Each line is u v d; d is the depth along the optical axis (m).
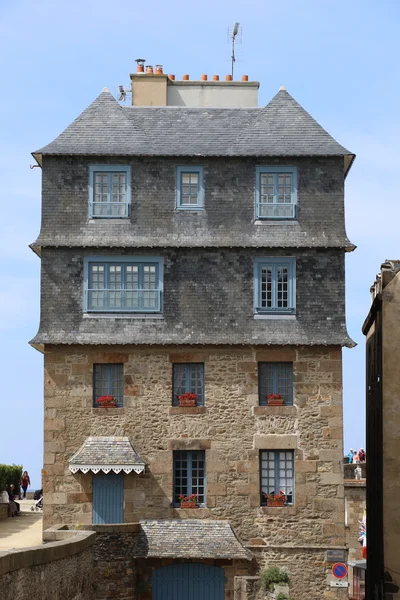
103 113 35.81
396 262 34.94
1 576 18.69
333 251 34.47
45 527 33.25
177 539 32.66
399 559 32.81
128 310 34.06
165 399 33.72
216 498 33.34
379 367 34.84
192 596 32.66
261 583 32.31
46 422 33.62
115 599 31.25
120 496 33.41
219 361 33.84
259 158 34.84
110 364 34.00
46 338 33.72
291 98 36.31
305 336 33.88
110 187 34.75
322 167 34.88
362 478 47.00
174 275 34.25
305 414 33.66
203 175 34.84
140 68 38.03
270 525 33.19
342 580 32.88
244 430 33.56
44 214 34.50
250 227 34.53
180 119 36.06
